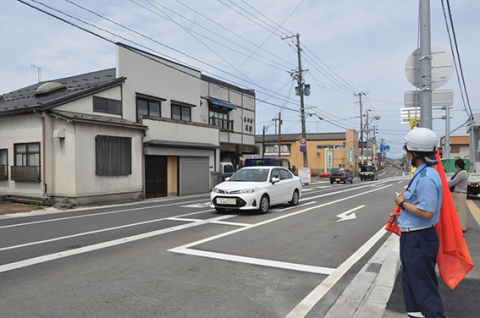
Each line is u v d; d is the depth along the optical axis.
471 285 4.32
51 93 15.88
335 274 4.80
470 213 10.95
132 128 15.45
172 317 3.44
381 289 4.04
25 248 6.26
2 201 14.38
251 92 28.34
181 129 18.83
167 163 18.30
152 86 17.81
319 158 54.31
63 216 10.54
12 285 4.32
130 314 3.49
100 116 14.60
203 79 22.69
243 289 4.21
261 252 5.93
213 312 3.56
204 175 20.67
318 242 6.72
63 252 5.94
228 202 10.16
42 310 3.58
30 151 13.91
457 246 3.05
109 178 14.44
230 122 25.48
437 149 3.14
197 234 7.41
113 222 9.13
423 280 2.84
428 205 2.75
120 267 5.06
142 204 14.01
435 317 2.78
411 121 6.32
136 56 16.84
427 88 6.00
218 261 5.38
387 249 5.96
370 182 34.06
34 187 13.75
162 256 5.65
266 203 10.64
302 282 4.47
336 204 13.27
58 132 13.10
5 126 14.77
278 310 3.63
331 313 3.52
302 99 29.36
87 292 4.08
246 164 24.83
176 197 17.66
